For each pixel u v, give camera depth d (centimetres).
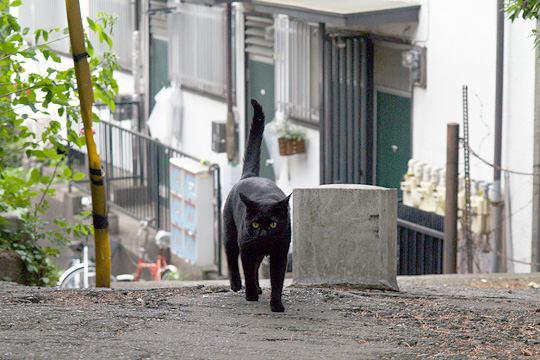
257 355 729
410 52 1775
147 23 2634
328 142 1978
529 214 1590
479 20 1645
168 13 2503
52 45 2717
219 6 2281
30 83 1211
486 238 1639
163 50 2606
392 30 1839
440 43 1736
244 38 2252
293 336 803
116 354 713
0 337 753
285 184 2172
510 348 781
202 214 2020
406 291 1133
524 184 1595
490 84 1636
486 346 785
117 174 2586
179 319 855
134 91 2680
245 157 1009
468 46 1673
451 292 1172
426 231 1706
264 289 1045
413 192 1759
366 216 1091
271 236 871
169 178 2253
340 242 1095
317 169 2059
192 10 2422
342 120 1950
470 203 1602
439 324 880
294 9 1842
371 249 1093
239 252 997
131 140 2498
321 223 1096
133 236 2283
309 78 2055
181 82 2516
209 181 2020
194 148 2491
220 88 2347
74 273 1716
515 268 1622
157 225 2250
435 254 1709
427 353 750
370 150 1939
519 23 1573
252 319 870
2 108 1227
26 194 1278
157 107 2538
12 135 1309
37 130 1591
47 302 923
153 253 2167
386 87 1898
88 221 2123
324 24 1947
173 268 1970
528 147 1585
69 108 1207
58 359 694
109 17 1251
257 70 2248
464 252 1648
